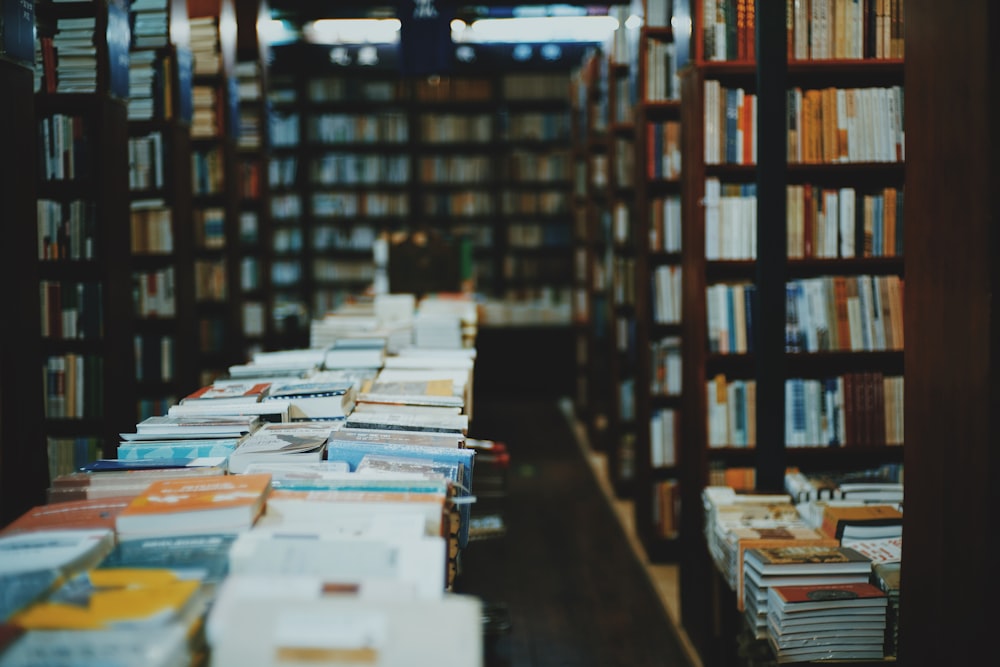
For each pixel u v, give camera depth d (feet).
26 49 10.06
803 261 13.24
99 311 14.01
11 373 9.83
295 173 32.14
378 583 4.25
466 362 11.26
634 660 12.85
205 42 19.52
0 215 9.57
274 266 31.89
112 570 4.77
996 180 5.86
